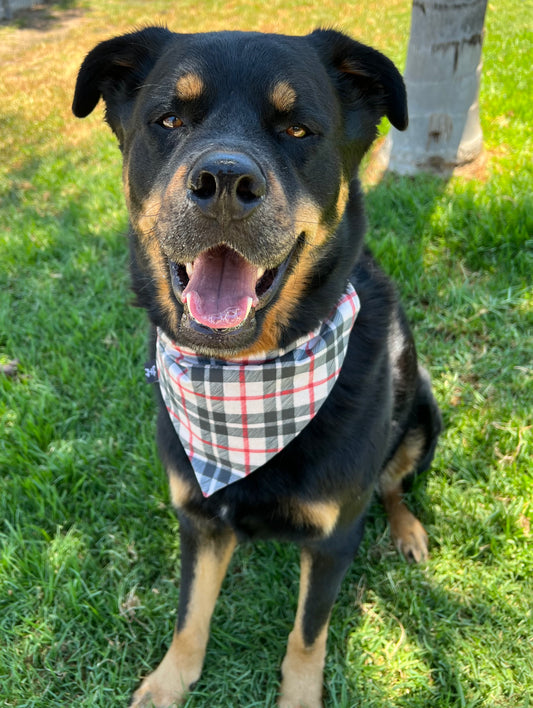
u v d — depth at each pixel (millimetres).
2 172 1576
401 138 1263
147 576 661
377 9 3102
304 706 563
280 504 538
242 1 3520
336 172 518
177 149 479
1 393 843
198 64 476
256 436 521
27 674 580
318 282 515
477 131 1258
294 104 478
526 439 756
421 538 687
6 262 1106
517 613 613
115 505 712
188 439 548
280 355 523
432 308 955
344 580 666
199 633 579
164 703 567
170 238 442
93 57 565
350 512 547
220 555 590
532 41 2127
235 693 579
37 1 3768
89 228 1203
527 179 1182
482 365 866
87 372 881
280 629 625
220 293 466
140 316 968
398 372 645
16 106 2162
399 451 705
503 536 670
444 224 1066
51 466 728
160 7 3572
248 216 420
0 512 697
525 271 989
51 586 623
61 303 1004
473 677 574
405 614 629
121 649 608
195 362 529
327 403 530
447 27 1138
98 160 1596
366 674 587
